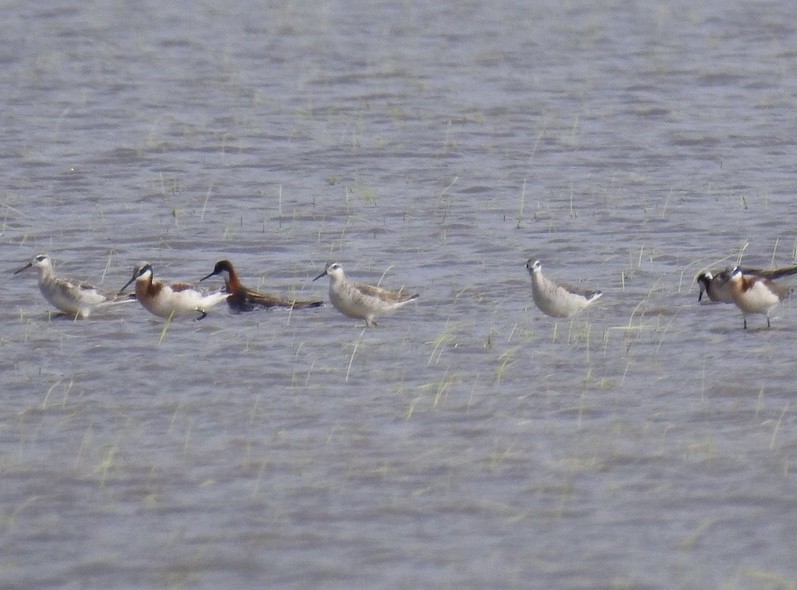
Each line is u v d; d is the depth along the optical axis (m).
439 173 34.97
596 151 37.31
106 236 29.05
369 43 54.94
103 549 14.99
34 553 14.90
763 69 49.41
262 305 23.72
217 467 17.02
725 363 20.50
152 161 36.19
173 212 30.78
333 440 17.84
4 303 24.38
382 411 18.83
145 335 22.34
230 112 42.56
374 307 22.58
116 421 18.59
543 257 27.20
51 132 39.66
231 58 51.78
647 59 51.38
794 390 19.31
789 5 62.47
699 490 16.23
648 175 34.62
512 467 16.94
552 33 56.91
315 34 56.75
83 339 22.12
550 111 42.78
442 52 53.06
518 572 14.43
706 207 31.17
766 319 22.69
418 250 27.88
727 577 14.19
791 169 35.09
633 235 28.84
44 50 52.88
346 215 30.78
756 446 17.41
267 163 36.06
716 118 41.53
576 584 14.16
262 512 15.84
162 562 14.71
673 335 21.92
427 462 17.11
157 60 51.31
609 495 16.16
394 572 14.48
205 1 64.44
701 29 57.44
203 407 19.06
